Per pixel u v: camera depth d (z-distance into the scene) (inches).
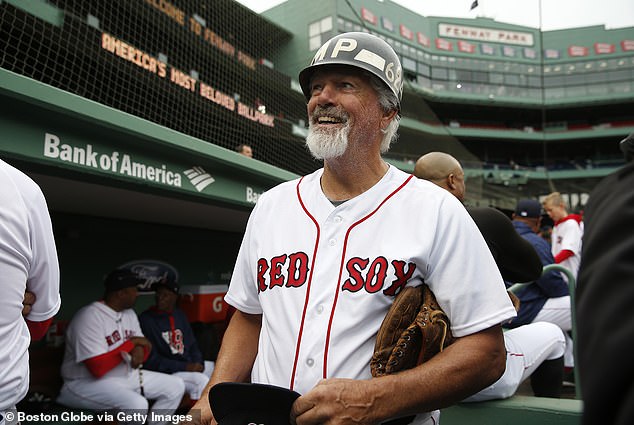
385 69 48.7
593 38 1312.7
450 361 40.6
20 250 45.1
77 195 125.7
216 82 251.6
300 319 44.0
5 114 74.2
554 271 102.7
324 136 47.2
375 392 37.7
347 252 45.1
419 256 43.0
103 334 129.3
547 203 194.1
